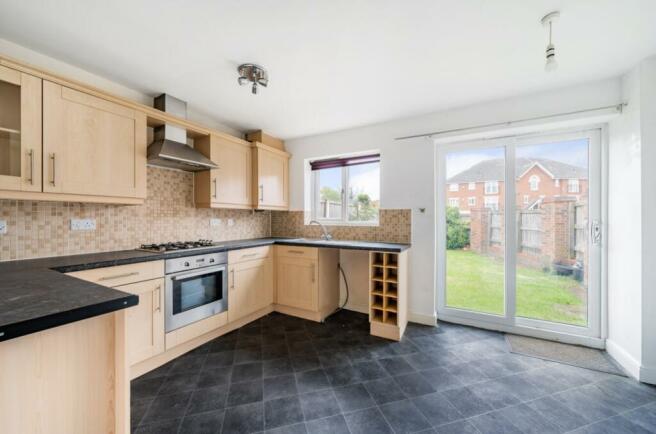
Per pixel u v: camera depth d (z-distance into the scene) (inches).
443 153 114.4
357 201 136.2
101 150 72.5
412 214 113.9
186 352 86.7
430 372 76.0
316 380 72.1
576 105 86.0
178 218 105.3
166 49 68.2
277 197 136.8
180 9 54.6
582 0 52.1
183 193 107.0
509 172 103.0
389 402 63.5
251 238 138.6
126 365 35.7
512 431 54.9
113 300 34.2
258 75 77.7
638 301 72.9
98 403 35.1
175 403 62.6
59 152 64.8
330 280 123.6
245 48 68.0
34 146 61.0
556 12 55.2
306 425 56.2
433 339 96.8
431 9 54.7
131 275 71.4
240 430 54.7
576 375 74.3
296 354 86.0
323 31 61.6
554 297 97.0
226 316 99.0
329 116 113.2
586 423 56.9
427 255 111.0
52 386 31.1
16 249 67.7
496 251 106.0
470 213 110.3
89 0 51.9
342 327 107.7
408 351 88.1
